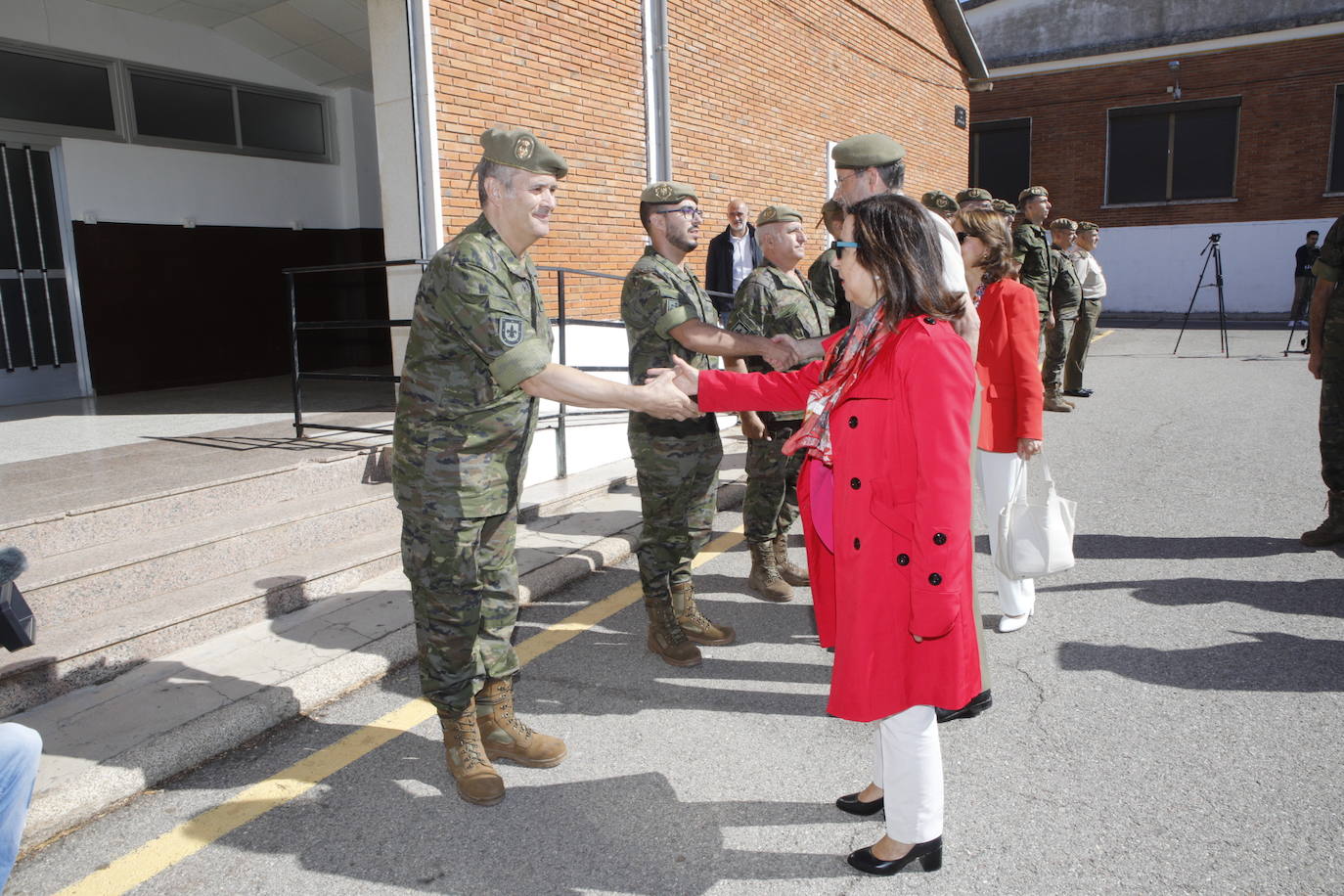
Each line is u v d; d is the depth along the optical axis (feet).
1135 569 15.25
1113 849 8.17
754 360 13.98
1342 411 15.38
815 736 10.46
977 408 9.68
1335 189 64.13
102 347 25.30
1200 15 65.92
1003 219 12.21
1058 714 10.59
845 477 7.43
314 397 24.54
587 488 19.71
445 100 18.74
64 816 8.70
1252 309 67.31
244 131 28.43
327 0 23.97
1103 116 69.82
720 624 13.71
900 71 38.88
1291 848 8.07
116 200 25.38
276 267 29.68
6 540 11.92
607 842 8.55
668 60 25.07
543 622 13.92
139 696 10.71
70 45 23.86
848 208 7.71
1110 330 59.82
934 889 7.76
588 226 22.94
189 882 8.03
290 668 11.47
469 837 8.66
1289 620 12.97
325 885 7.98
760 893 7.80
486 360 8.64
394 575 14.70
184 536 13.33
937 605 6.98
